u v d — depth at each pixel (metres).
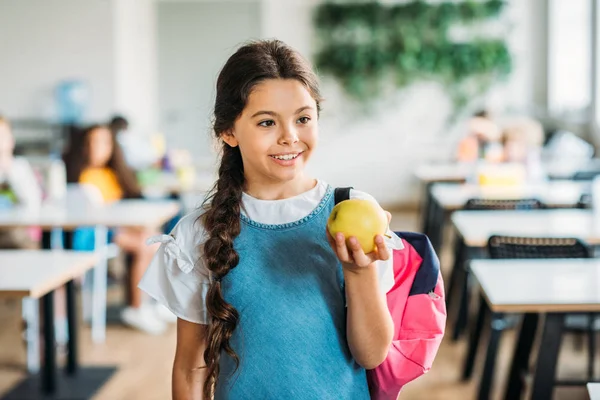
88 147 4.42
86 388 3.33
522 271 2.46
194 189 5.20
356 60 8.64
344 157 8.91
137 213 3.85
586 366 3.46
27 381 3.44
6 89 7.95
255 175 1.25
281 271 1.20
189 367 1.30
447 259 5.79
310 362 1.17
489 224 3.44
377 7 8.62
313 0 8.68
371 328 1.16
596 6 7.46
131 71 8.40
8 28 7.89
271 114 1.18
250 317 1.18
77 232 3.87
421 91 8.76
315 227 1.23
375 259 1.12
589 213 3.76
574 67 8.38
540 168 5.27
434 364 3.62
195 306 1.27
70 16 7.82
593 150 7.65
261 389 1.17
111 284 5.20
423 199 7.11
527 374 2.56
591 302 2.08
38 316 3.60
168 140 8.85
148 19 8.73
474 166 6.23
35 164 6.55
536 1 8.58
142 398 3.22
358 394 1.21
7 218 3.69
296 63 1.20
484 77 8.69
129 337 4.12
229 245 1.19
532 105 8.69
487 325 3.32
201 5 8.70
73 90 7.73
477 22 8.64
